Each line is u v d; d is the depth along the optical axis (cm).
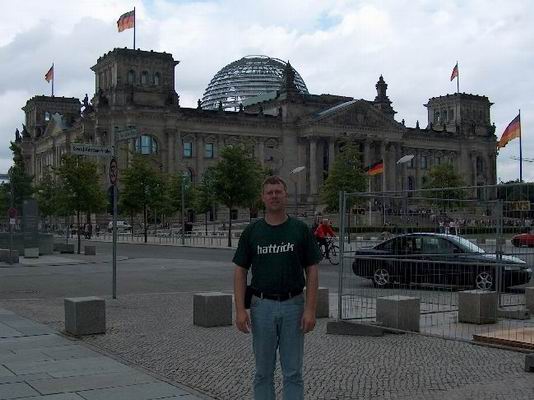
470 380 1134
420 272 1797
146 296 2436
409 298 1623
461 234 1820
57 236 10512
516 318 1803
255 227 813
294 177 15450
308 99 16100
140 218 12988
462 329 1645
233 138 14888
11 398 1045
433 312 1766
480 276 1838
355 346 1470
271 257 798
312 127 15325
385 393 1066
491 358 1309
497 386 1084
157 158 13688
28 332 1669
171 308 2114
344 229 1648
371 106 15950
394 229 1772
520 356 1324
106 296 2466
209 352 1423
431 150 17912
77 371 1231
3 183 9825
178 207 10544
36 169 18025
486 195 1753
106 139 13325
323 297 1922
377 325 1598
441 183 13212
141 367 1268
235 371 1240
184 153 14300
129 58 13975
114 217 2372
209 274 3503
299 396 803
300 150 15625
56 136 16188
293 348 802
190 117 14288
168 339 1580
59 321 1861
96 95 13875
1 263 4347
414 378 1161
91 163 6038
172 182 10600
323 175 15525
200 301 1772
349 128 15738
